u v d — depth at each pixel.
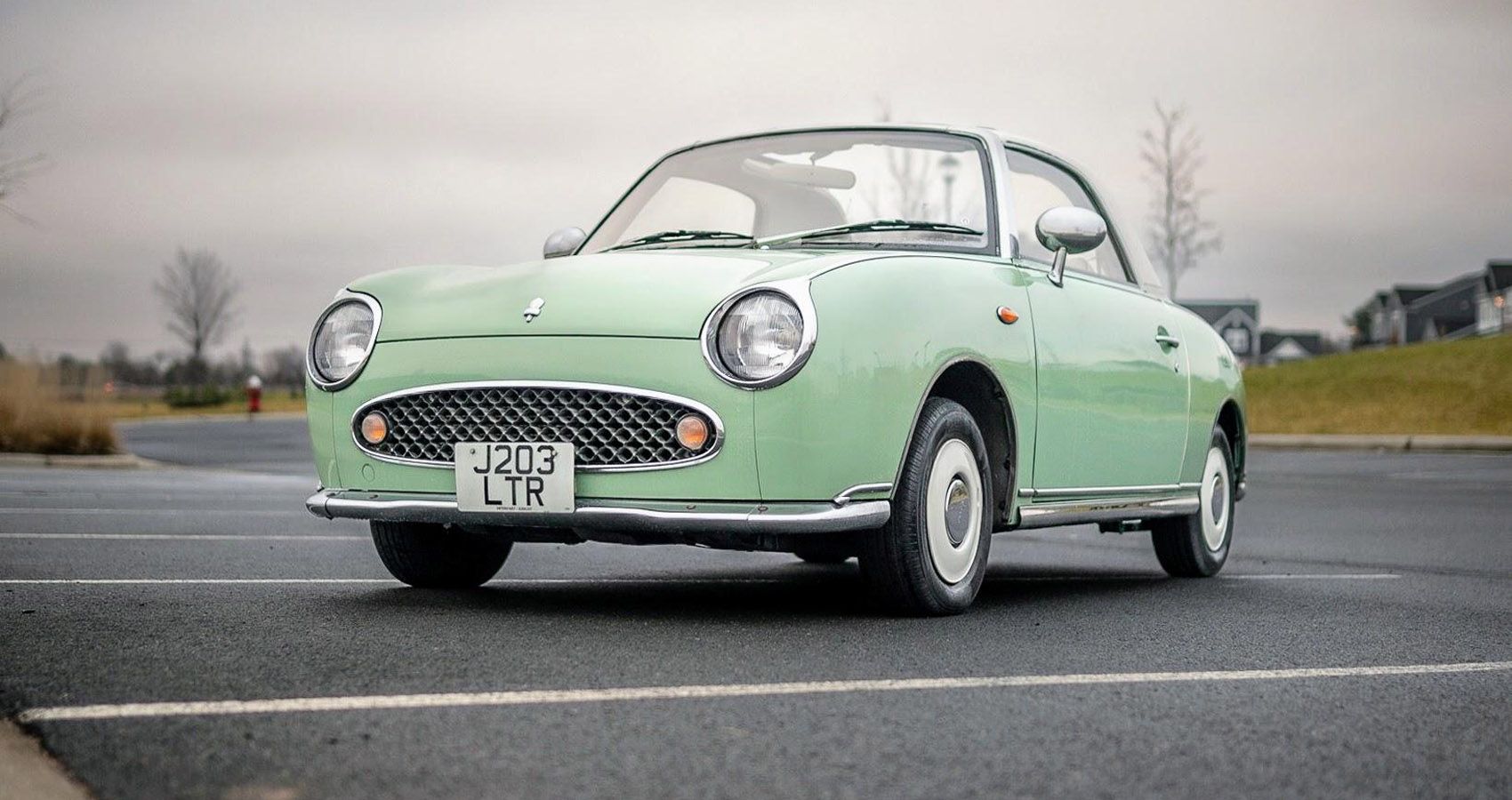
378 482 3.92
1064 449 4.49
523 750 2.36
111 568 5.00
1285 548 7.04
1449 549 6.96
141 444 20.48
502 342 3.73
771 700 2.79
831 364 3.59
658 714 2.64
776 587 4.84
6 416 15.38
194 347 47.47
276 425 29.17
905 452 3.80
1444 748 2.59
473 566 4.49
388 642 3.36
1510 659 3.61
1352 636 3.93
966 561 4.10
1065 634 3.81
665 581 4.94
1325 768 2.41
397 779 2.18
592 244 4.88
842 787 2.19
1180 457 5.31
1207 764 2.41
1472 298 98.19
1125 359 4.84
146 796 2.06
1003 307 4.21
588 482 3.66
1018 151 4.87
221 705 2.64
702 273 3.76
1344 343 106.88
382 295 4.01
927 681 3.03
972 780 2.25
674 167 5.03
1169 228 35.62
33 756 2.28
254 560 5.39
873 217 4.55
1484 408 26.91
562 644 3.37
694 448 3.59
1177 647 3.65
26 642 3.30
